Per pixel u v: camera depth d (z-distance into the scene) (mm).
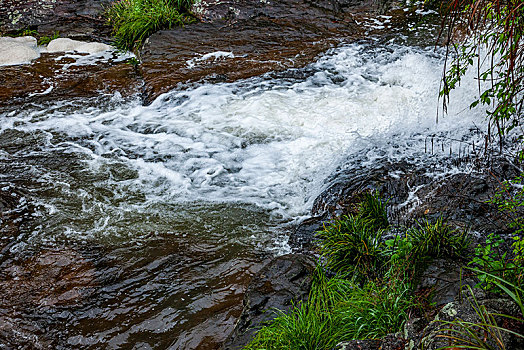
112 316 4562
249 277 4918
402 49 9797
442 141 6621
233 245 5402
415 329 3326
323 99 8180
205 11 11391
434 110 7410
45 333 4410
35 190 6375
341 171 6391
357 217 5195
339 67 9344
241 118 7883
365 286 4293
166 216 5898
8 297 4770
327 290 4340
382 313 3750
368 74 9039
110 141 7512
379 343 3246
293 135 7355
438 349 2783
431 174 5918
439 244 4469
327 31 10789
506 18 3768
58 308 4652
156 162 6988
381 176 6070
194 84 8914
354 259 4723
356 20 11297
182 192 6352
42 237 5570
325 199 5910
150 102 8578
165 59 9719
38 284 4918
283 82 8891
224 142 7352
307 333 3730
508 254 4184
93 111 8367
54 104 8547
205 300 4680
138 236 5574
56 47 10695
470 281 3900
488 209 5078
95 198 6238
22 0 12445
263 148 7148
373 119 7457
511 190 5160
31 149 7305
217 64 9523
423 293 3953
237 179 6582
